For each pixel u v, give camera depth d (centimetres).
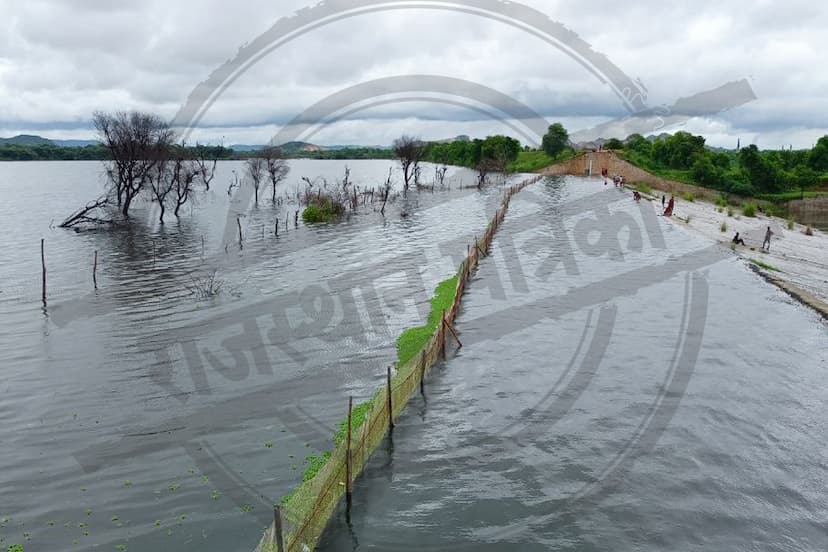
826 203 10256
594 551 1808
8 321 3869
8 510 1938
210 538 1798
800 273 5309
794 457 2314
